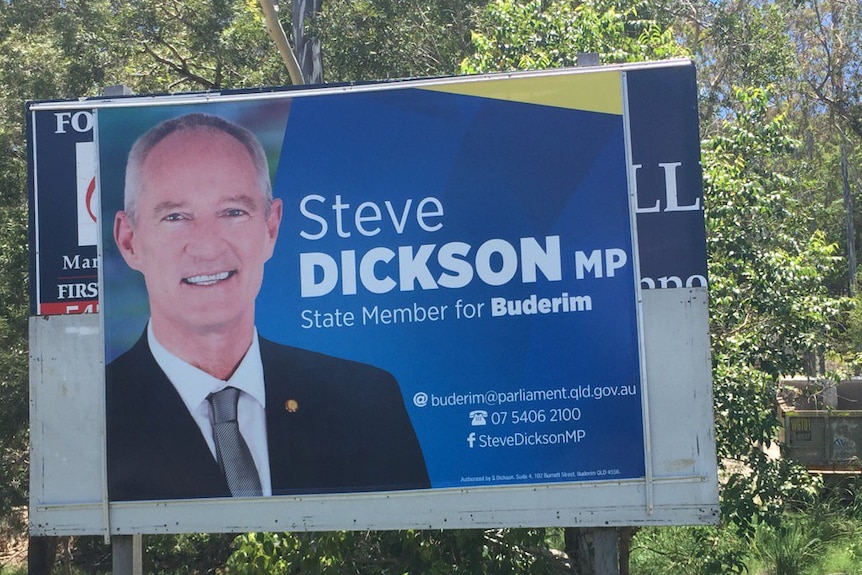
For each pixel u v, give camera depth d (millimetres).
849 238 37594
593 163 6258
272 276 6391
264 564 7996
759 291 9938
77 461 6332
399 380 6266
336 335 6324
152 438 6340
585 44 11039
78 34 18469
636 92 6270
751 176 10211
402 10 17625
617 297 6176
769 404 10180
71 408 6363
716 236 9875
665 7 19438
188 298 6395
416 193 6348
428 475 6203
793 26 32375
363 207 6375
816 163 40031
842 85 32625
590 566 8336
